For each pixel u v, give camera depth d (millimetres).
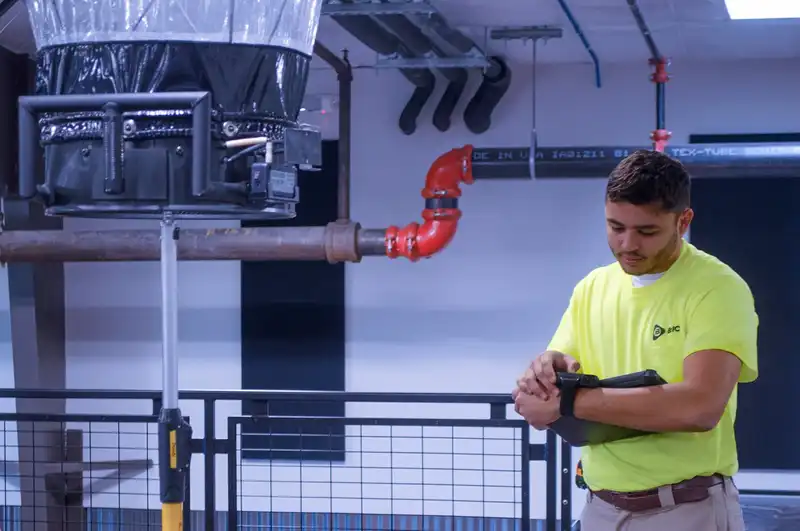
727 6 4312
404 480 5844
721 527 1789
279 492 5875
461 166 5215
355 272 5961
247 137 1937
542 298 5824
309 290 5984
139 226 6133
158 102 1842
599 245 5770
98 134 1875
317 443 5875
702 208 5660
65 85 1979
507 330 5852
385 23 4094
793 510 4152
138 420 3658
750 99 5641
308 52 2131
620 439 1819
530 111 5793
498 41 5121
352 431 5887
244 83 1946
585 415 1748
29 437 5672
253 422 3641
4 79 5156
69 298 6180
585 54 5496
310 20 2117
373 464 5875
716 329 1723
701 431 1702
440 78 5844
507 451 5770
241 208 1934
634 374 1733
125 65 1929
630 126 5715
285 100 2027
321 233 5254
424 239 5207
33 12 2078
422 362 5918
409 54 4766
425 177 5766
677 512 1790
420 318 5918
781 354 5605
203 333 6090
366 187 5930
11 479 5449
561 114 5770
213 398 3635
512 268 5844
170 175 1876
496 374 5863
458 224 5867
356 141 5926
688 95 5691
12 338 5781
